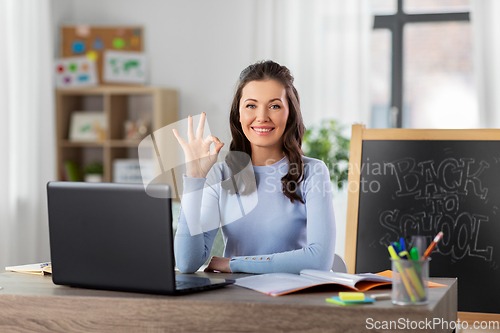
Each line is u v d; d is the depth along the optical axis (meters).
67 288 1.25
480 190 2.15
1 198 3.29
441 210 2.17
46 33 3.82
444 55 4.12
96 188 1.16
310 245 1.50
